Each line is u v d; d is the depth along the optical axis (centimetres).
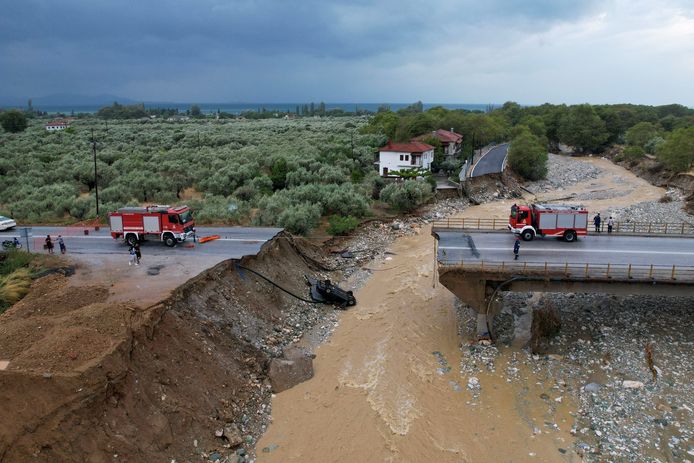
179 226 3997
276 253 4253
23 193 6231
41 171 7575
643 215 6869
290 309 3722
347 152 9594
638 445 2331
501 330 3447
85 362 2108
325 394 2788
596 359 3039
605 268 3138
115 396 2130
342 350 3262
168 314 2720
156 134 12669
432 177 8281
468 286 3209
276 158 8462
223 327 3022
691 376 2831
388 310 3844
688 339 3189
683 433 2397
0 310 2755
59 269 3309
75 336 2266
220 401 2539
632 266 3216
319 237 5509
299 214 5300
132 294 2855
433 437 2447
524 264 3206
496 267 3170
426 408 2667
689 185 8269
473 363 3073
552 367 2992
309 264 4666
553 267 3170
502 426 2511
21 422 1895
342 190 6556
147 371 2339
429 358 3161
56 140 11238
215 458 2244
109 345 2247
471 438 2436
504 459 2291
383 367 3053
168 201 6550
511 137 15050
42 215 5475
